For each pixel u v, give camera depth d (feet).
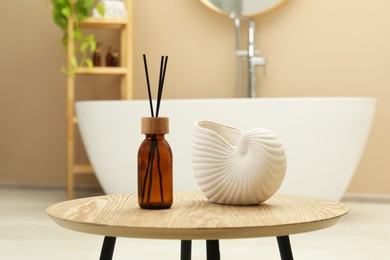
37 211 11.42
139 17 14.30
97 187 14.42
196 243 8.66
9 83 14.93
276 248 8.25
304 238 8.96
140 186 3.92
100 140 11.76
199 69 14.10
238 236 3.29
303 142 10.60
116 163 11.65
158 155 3.92
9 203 12.44
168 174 3.94
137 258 7.65
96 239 8.87
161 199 3.90
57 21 13.19
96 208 3.91
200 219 3.50
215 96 14.03
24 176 14.93
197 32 14.10
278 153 4.09
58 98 14.74
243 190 4.07
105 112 11.61
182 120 10.90
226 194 4.13
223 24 13.98
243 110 10.64
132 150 11.46
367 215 11.12
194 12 14.11
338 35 13.35
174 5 14.17
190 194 4.71
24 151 14.90
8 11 14.88
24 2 14.80
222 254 7.88
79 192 14.30
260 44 13.76
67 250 8.12
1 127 14.99
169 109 10.97
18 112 14.92
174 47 14.19
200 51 14.10
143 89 14.30
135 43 14.33
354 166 11.07
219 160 4.17
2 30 14.90
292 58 13.60
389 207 12.19
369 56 13.20
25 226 9.86
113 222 3.40
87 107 11.89
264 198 4.15
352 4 13.26
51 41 14.74
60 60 14.73
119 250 8.12
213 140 4.20
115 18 13.15
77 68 12.96
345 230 9.61
